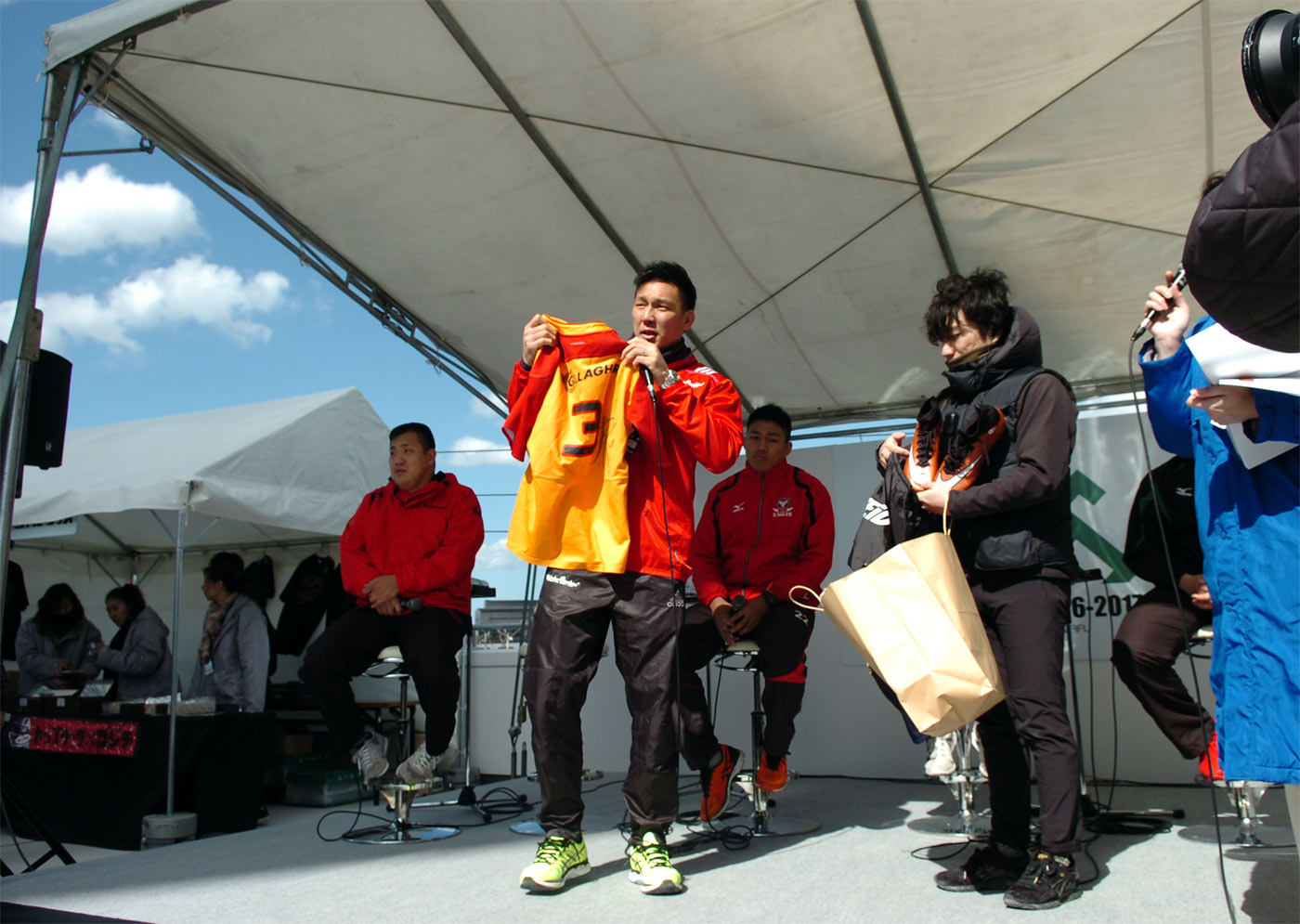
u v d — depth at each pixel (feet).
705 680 17.70
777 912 7.79
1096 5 9.53
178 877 9.96
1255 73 4.53
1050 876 7.79
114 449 22.06
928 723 7.06
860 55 10.50
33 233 10.59
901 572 7.44
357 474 22.62
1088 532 15.56
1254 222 3.80
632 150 12.60
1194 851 9.61
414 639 11.93
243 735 18.21
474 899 8.54
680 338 9.72
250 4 10.39
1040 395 8.32
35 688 23.18
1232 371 5.23
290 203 14.10
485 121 12.25
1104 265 14.28
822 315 16.25
